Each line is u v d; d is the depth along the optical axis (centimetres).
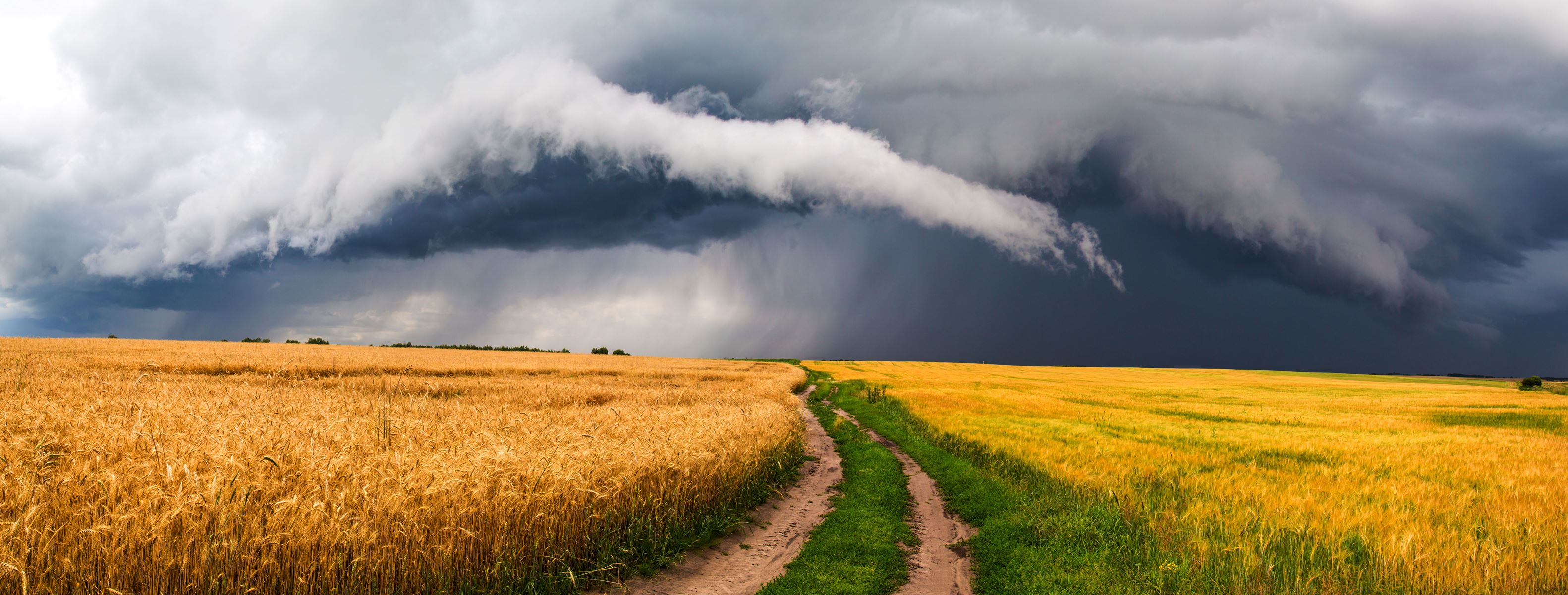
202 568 578
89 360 3494
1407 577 798
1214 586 779
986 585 863
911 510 1279
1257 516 1043
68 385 1891
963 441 1962
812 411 3506
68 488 620
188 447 767
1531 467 1711
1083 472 1430
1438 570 808
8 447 730
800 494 1398
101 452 748
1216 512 1063
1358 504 1196
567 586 780
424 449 906
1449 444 2211
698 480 1056
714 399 2675
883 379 6794
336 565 627
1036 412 3148
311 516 632
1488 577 773
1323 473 1570
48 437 827
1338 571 826
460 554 709
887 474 1588
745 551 996
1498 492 1352
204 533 591
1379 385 9669
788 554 985
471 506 725
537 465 834
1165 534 938
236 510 609
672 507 970
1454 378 16750
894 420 2792
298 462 770
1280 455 1892
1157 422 2820
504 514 748
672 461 1020
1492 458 1856
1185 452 1822
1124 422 2753
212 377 2988
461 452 873
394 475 740
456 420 1262
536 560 765
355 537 626
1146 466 1546
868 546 1004
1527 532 969
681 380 4653
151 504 590
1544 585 780
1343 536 945
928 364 13688
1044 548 955
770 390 3344
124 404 1245
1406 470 1645
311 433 949
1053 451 1742
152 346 6216
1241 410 3944
